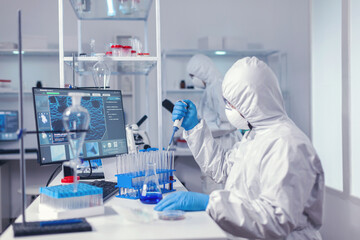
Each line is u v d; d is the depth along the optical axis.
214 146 1.93
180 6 4.96
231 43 4.70
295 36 5.09
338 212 3.43
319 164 1.39
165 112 4.71
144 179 1.59
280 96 1.55
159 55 2.26
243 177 1.52
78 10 2.70
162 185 1.79
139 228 1.16
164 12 4.94
